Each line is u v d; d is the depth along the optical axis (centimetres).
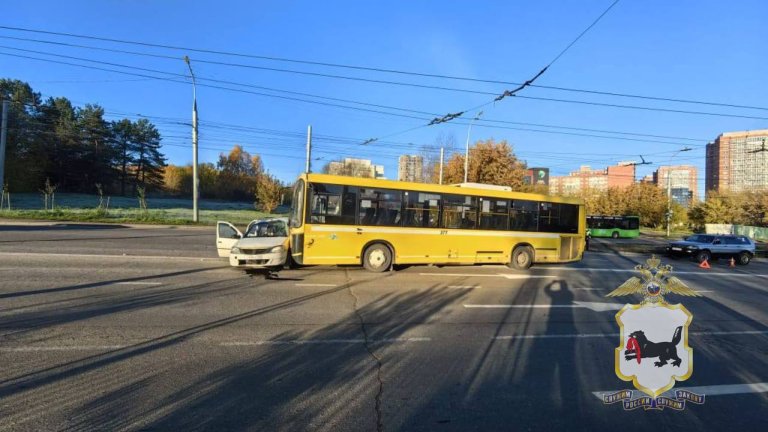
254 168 12494
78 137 7856
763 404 477
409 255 1441
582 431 404
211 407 427
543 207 1653
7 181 6719
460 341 677
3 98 5381
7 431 371
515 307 945
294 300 930
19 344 597
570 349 653
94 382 479
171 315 770
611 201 7775
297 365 550
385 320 792
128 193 9469
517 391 490
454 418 420
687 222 7744
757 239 5856
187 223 3688
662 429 413
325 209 1366
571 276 1488
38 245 1741
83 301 852
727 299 1165
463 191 1530
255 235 1402
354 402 449
